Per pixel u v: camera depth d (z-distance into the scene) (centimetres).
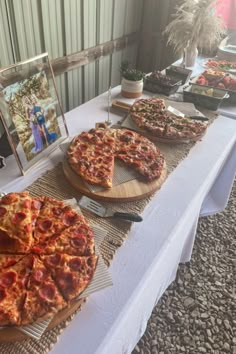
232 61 214
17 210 72
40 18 154
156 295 105
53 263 65
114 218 84
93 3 185
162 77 163
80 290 61
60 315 59
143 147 108
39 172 100
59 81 186
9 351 55
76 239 71
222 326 135
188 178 103
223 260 165
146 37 253
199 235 178
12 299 58
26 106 98
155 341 128
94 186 91
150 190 92
